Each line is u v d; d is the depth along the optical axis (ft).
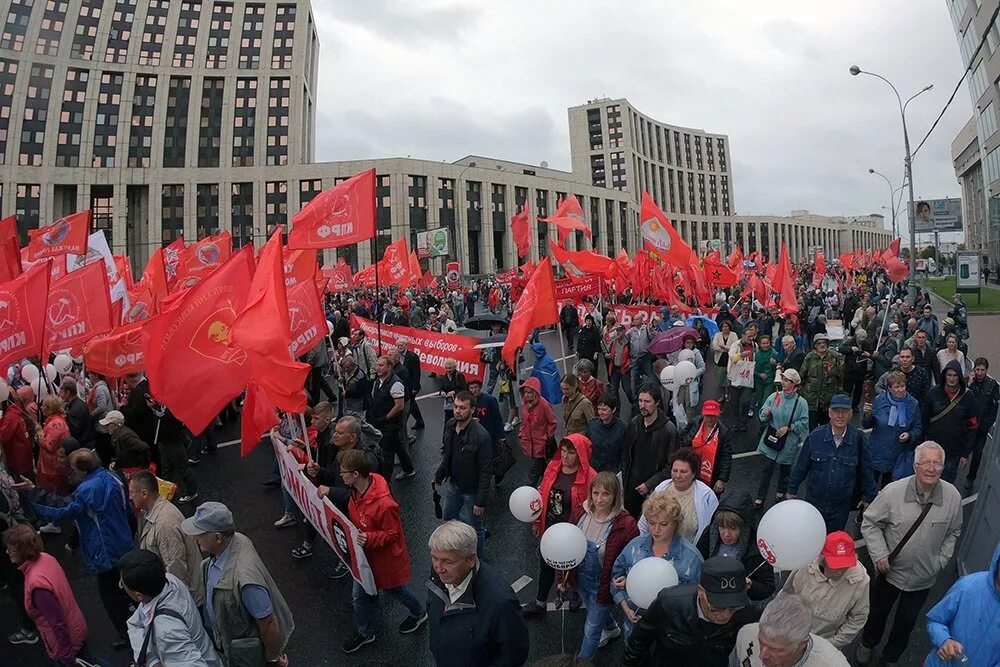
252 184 240.73
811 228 535.19
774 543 10.92
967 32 141.08
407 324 66.69
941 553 13.65
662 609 10.49
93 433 28.35
